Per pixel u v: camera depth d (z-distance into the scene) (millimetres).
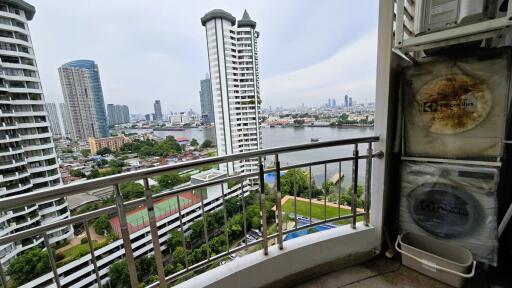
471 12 1119
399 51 1438
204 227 1348
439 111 1477
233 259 1449
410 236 1662
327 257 1638
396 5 1388
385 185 1707
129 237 1086
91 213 1009
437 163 1526
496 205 1350
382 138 1651
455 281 1380
